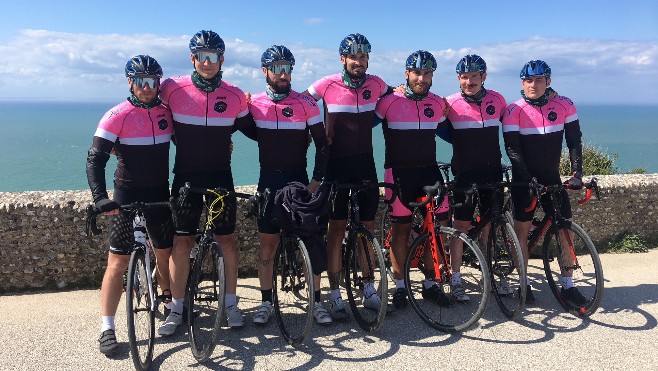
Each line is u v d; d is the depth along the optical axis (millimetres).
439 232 3510
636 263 4789
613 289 4047
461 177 3916
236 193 3070
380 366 2791
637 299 3807
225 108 3262
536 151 3824
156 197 3207
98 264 4148
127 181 3133
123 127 3021
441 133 4090
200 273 3061
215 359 2906
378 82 3764
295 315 3574
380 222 4719
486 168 3875
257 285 4305
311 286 3004
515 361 2834
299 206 3066
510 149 3828
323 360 2881
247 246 4492
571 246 3684
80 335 3182
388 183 3457
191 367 2807
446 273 3629
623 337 3137
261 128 3430
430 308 3736
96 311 3594
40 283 4066
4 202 3926
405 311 3689
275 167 3459
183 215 3215
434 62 3600
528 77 3738
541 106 3803
